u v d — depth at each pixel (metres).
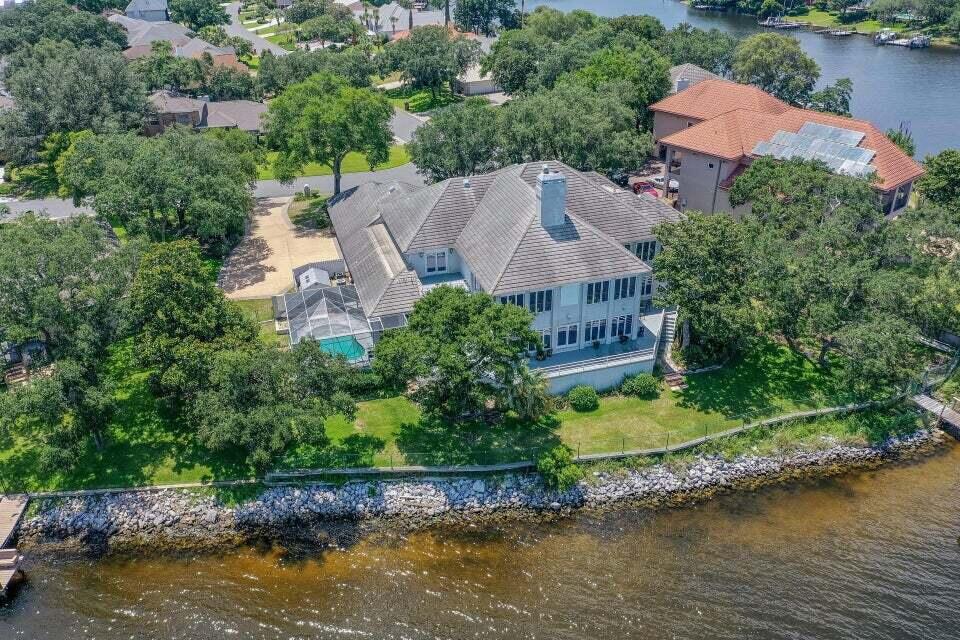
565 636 37.91
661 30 135.75
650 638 37.69
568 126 77.69
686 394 53.72
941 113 125.56
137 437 50.16
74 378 44.25
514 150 78.38
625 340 57.28
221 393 44.34
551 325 54.34
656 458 48.62
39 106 96.62
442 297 47.75
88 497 46.75
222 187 70.75
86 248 47.69
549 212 53.41
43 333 48.03
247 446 46.06
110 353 55.00
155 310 47.72
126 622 39.31
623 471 47.75
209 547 43.88
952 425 51.78
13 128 95.25
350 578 41.66
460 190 61.84
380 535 44.41
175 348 45.72
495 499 46.38
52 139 95.19
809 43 184.50
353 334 55.03
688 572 41.66
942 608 39.06
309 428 42.97
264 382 44.97
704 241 51.47
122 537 44.69
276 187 95.62
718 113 87.38
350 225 71.00
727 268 52.34
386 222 64.94
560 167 61.84
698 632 37.97
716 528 44.75
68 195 83.81
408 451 48.38
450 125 78.94
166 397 49.78
